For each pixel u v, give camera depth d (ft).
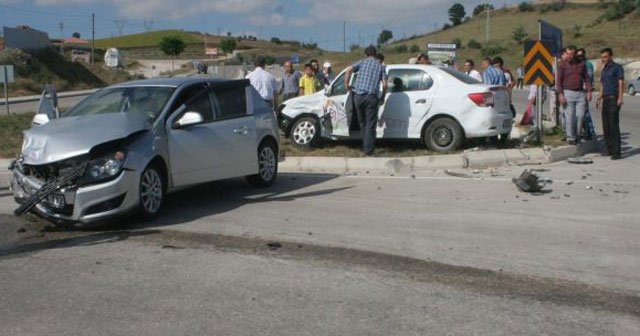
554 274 18.85
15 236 23.75
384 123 42.60
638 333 14.82
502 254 20.80
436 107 41.50
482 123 40.86
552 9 394.32
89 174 23.89
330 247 21.75
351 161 39.09
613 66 39.86
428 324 15.31
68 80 192.75
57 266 19.93
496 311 16.10
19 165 25.41
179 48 355.15
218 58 378.12
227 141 30.17
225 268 19.54
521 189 30.73
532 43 43.32
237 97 31.81
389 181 34.81
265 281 18.35
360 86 40.01
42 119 29.81
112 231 24.38
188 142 28.02
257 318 15.71
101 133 24.84
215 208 28.40
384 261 20.16
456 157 38.83
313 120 44.19
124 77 230.68
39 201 23.67
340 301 16.80
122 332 14.94
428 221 25.26
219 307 16.42
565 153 41.32
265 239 22.84
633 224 24.48
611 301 16.75
